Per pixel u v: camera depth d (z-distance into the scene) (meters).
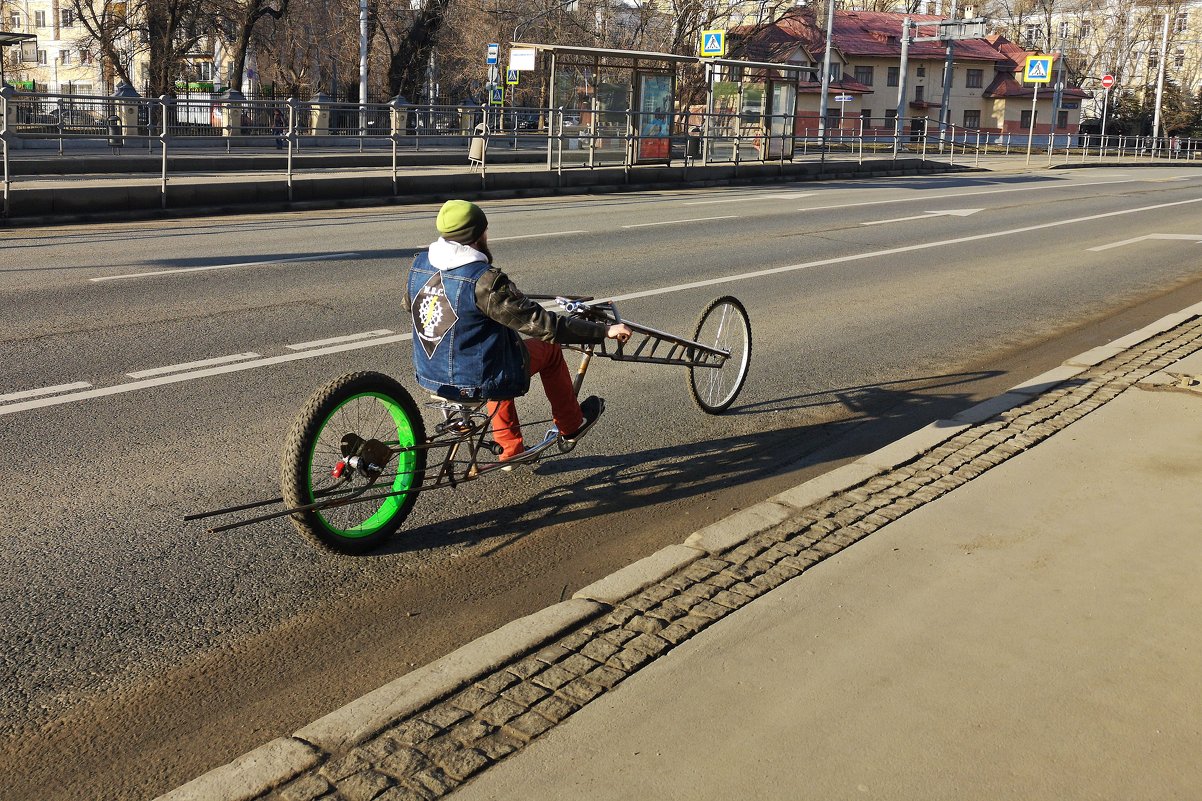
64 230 15.23
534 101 55.03
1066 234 17.41
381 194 20.92
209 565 4.64
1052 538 4.72
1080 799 2.96
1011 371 8.41
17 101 22.86
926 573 4.37
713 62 27.47
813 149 44.34
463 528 5.16
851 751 3.16
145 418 6.45
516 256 13.17
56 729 3.47
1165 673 3.59
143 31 43.84
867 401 7.52
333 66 56.59
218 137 25.61
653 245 14.50
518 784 3.02
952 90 74.88
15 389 6.92
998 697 3.44
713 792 2.98
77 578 4.46
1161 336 9.05
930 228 17.64
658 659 3.70
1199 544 4.65
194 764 3.31
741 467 6.12
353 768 3.10
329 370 7.62
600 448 6.35
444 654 4.00
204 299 9.95
